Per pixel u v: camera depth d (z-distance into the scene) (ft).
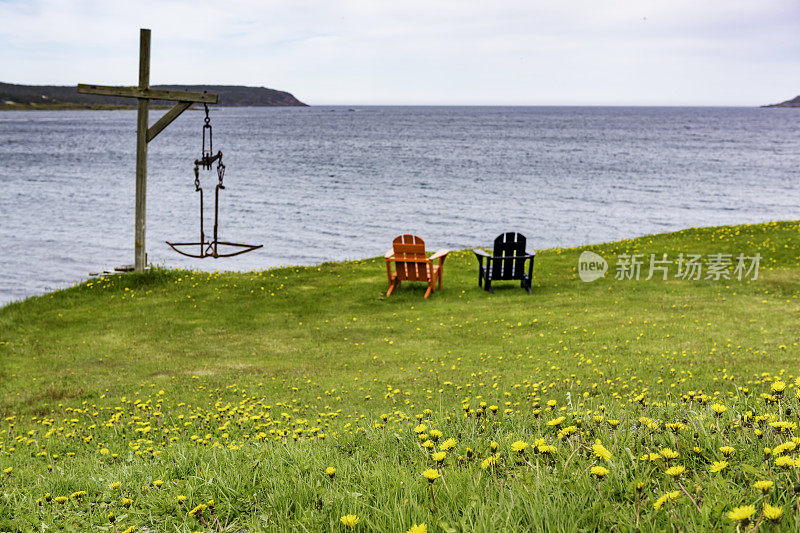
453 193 177.99
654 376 29.50
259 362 39.88
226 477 10.30
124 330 47.88
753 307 49.62
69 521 9.55
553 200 164.96
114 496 10.69
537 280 64.85
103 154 301.84
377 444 13.08
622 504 6.86
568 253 76.84
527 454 9.39
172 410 27.99
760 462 7.72
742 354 33.86
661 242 77.20
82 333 47.03
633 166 258.16
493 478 8.45
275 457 11.49
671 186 194.29
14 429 25.70
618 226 130.11
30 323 49.24
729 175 226.38
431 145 391.24
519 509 6.75
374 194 175.01
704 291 56.49
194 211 145.18
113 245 108.99
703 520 5.86
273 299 57.41
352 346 43.78
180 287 59.41
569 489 7.30
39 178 204.44
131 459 14.16
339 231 124.57
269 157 295.28
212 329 48.57
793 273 60.80
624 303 53.57
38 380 36.09
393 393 30.01
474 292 60.44
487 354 39.17
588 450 9.08
